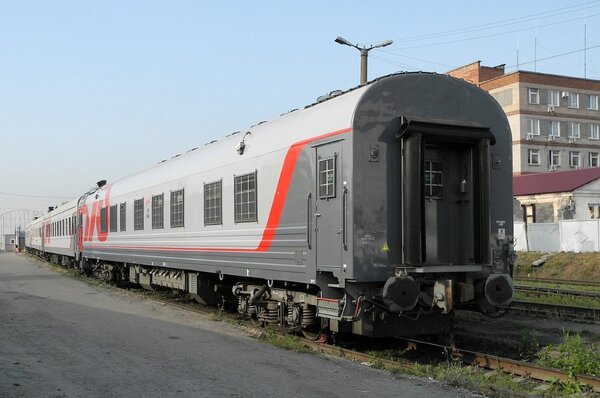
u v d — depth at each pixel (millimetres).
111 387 6938
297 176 9688
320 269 9016
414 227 8414
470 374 7523
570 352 8203
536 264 26203
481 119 9375
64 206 32406
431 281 8664
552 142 53094
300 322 10117
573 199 33938
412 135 8469
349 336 10617
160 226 16406
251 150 11391
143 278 19141
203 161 13742
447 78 9148
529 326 11797
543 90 53188
